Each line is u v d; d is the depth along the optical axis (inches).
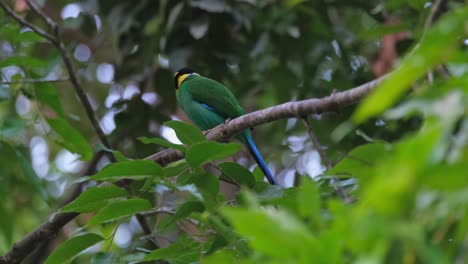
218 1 520.7
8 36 431.5
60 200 627.2
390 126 477.4
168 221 314.0
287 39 566.6
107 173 270.7
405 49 487.2
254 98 605.9
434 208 141.6
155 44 554.3
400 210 138.3
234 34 551.5
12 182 548.1
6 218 404.5
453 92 142.1
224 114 542.3
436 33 135.8
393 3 365.7
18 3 597.9
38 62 421.4
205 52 546.6
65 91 681.0
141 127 548.1
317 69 569.9
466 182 135.9
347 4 572.7
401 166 132.0
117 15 553.3
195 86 544.4
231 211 146.1
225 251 271.4
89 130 681.0
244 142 467.8
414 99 154.0
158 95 589.0
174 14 512.1
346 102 313.3
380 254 135.3
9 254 376.2
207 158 273.6
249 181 297.6
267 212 149.5
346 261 154.3
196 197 269.3
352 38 585.3
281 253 146.3
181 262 297.6
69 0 669.3
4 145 389.4
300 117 335.3
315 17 555.5
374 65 519.5
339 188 285.0
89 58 697.0
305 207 170.9
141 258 300.7
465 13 135.3
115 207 277.7
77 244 307.1
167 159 378.9
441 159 142.0
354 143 494.3
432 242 148.9
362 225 138.7
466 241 145.9
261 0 551.2
